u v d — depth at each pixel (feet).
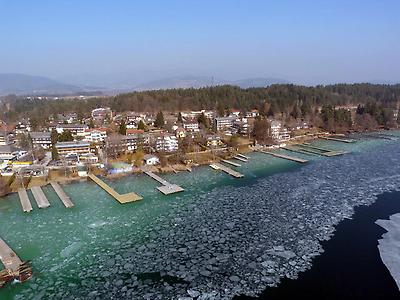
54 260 192.95
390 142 535.60
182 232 223.30
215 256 193.26
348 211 253.03
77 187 322.55
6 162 381.81
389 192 293.23
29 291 166.09
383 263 182.70
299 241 208.33
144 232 224.74
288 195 289.94
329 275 172.86
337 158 431.02
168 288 165.58
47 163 386.73
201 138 500.74
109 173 361.30
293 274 174.60
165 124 577.43
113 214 255.91
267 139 521.24
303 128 642.22
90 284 170.40
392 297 155.84
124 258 193.16
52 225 238.48
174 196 293.23
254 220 239.71
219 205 269.64
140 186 323.78
